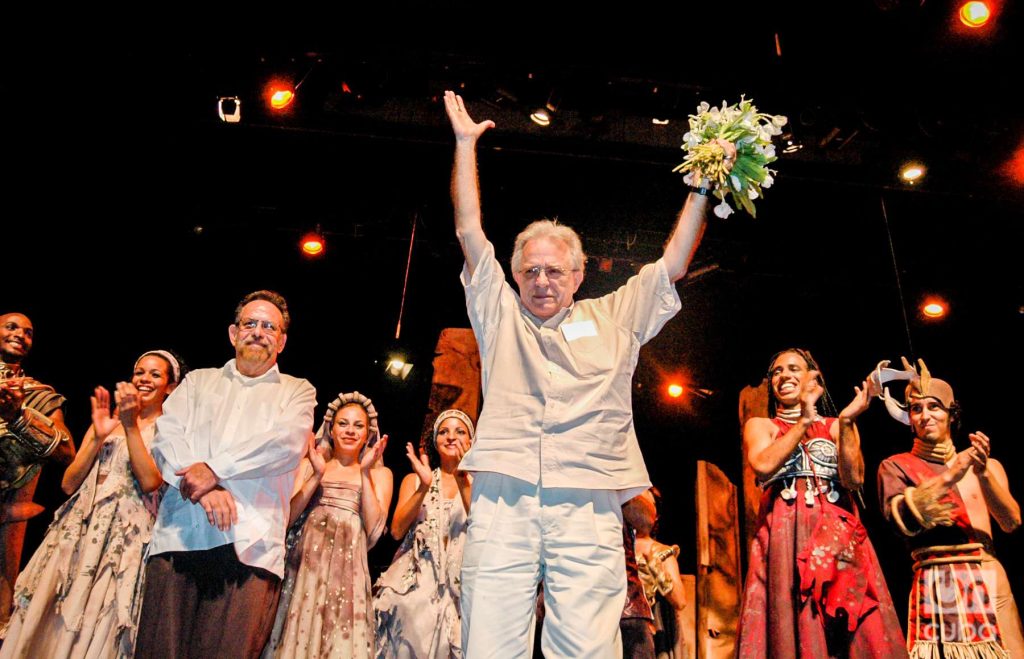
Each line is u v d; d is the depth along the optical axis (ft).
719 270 23.36
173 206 21.09
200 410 10.82
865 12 18.80
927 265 22.88
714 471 18.79
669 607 13.99
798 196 21.44
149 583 9.82
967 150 19.66
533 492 7.91
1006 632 11.45
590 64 19.06
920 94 19.07
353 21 18.85
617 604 7.80
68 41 17.92
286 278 23.09
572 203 21.90
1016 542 18.31
